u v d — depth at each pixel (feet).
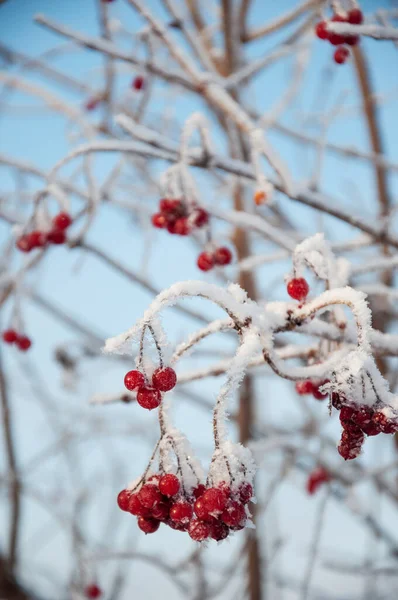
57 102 12.67
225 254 8.80
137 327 4.51
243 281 14.12
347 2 7.90
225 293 4.78
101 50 10.37
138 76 12.19
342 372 4.52
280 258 10.16
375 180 14.60
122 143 8.65
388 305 13.38
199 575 13.88
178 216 8.84
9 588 15.37
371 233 8.77
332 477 12.80
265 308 5.38
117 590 14.74
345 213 8.73
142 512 4.56
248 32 14.43
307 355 6.34
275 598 15.19
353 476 13.34
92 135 12.01
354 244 10.39
